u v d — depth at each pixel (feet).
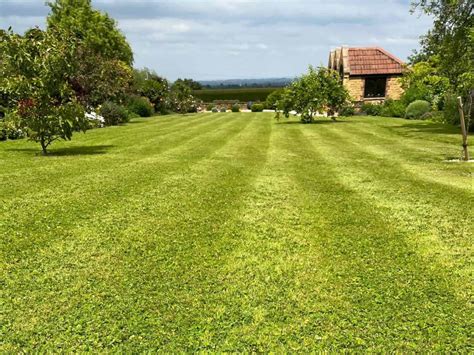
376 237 17.78
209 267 14.92
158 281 13.89
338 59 126.72
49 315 11.96
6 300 12.66
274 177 30.17
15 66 38.60
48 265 14.85
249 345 10.82
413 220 19.93
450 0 56.59
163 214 20.43
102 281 13.83
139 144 50.37
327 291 13.38
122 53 138.21
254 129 73.31
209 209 21.43
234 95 256.93
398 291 13.35
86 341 10.91
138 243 16.80
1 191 24.20
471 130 60.49
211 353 10.50
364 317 12.01
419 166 34.65
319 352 10.55
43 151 41.11
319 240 17.47
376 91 121.39
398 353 10.54
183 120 101.81
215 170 32.37
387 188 26.45
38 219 19.26
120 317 11.91
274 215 20.67
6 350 10.52
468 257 15.80
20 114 39.52
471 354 10.50
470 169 32.45
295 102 87.51
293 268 14.89
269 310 12.32
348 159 39.55
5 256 15.46
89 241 16.90
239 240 17.35
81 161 36.01
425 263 15.30
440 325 11.63
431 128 67.67
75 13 127.44
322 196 24.49
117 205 21.67
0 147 46.88
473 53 57.47
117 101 100.48
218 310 12.28
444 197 24.00
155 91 144.36
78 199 22.62
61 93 39.99
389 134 61.57
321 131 68.08
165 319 11.85
